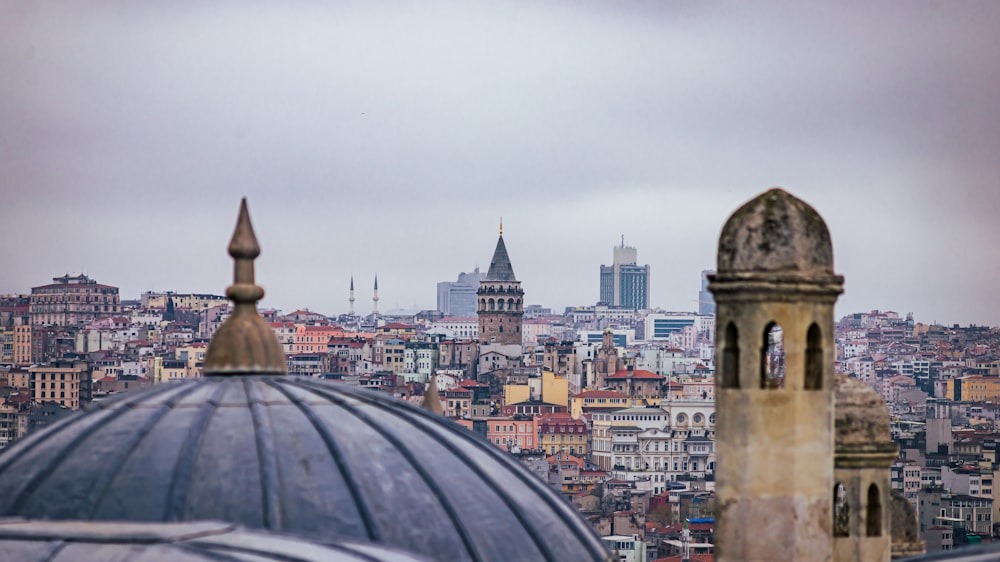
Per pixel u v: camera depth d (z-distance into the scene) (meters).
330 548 37.38
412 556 38.66
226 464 43.69
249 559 35.25
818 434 41.84
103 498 42.47
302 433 45.47
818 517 41.84
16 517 41.84
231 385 47.53
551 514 47.34
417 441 46.94
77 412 47.34
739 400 41.84
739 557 41.81
